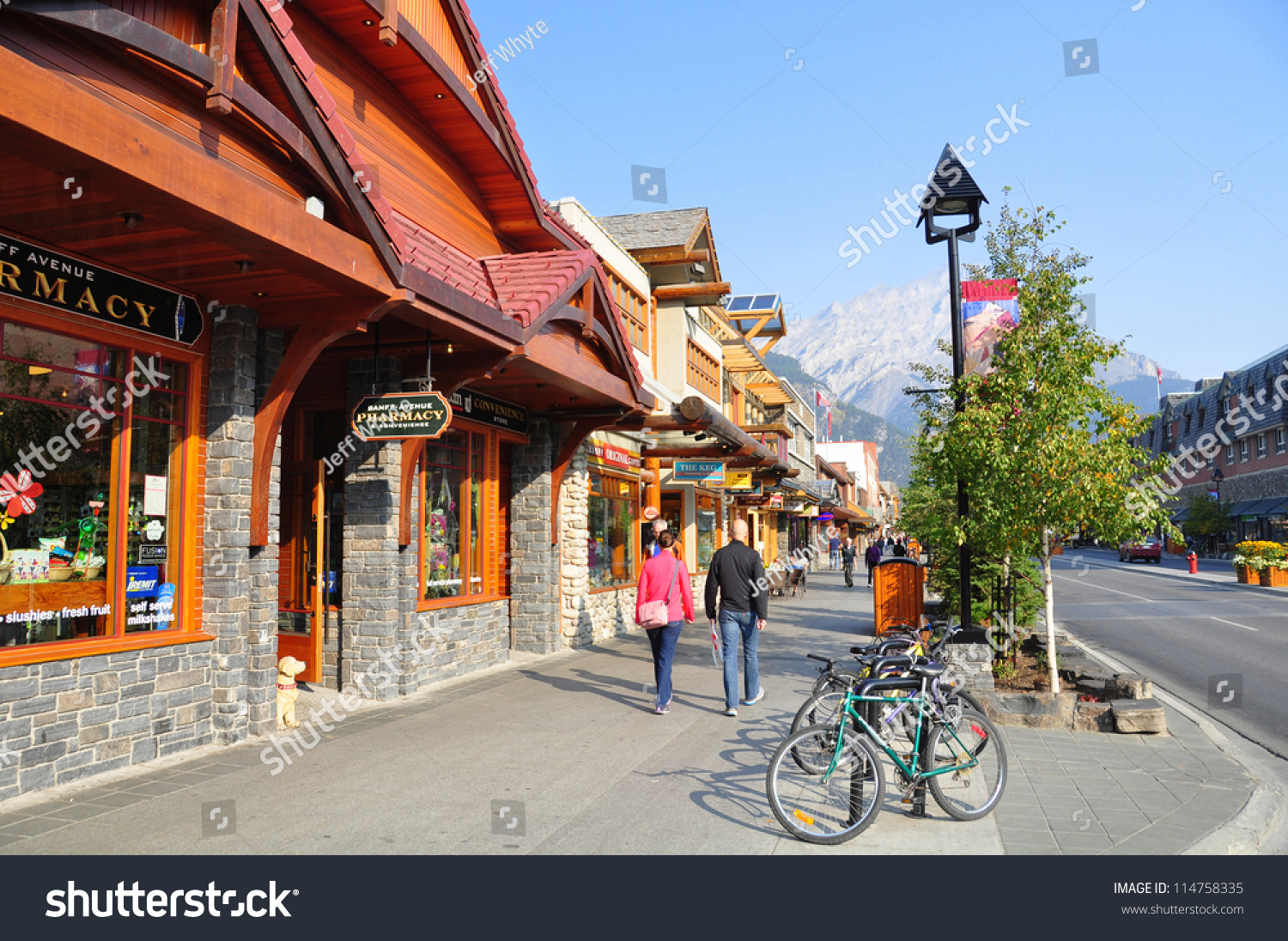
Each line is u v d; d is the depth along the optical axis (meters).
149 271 6.46
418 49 9.02
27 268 5.74
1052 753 7.38
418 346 8.88
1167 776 6.63
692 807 5.75
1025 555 12.29
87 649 6.18
